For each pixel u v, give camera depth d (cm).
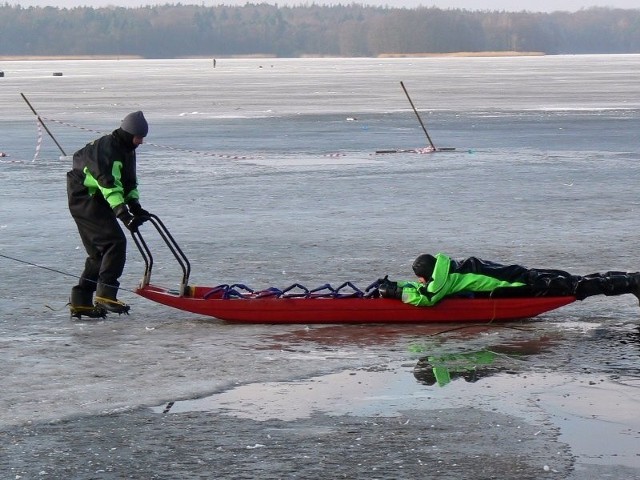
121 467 715
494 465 709
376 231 1722
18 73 14125
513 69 14300
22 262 1427
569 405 830
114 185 1106
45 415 818
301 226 1786
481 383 892
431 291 1079
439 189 2284
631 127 4069
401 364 953
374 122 4503
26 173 2684
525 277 1105
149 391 877
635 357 969
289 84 9294
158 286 1298
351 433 772
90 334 1079
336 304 1105
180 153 3186
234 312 1115
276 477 693
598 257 1466
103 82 10125
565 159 2923
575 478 686
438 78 10581
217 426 791
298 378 911
